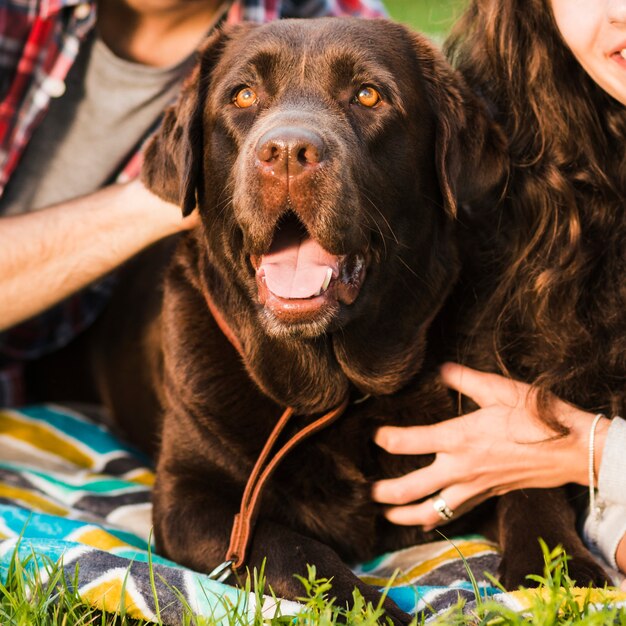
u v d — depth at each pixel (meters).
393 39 2.99
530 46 3.19
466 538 3.07
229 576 2.65
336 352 2.89
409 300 2.95
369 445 3.00
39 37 3.76
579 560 2.66
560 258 3.10
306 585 2.31
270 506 2.94
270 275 2.67
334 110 2.77
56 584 2.48
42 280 3.41
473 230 3.30
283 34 2.90
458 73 3.12
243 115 2.86
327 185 2.54
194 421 3.02
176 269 3.27
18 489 3.36
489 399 2.96
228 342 3.05
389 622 2.26
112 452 3.84
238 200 2.66
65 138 3.97
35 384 4.51
